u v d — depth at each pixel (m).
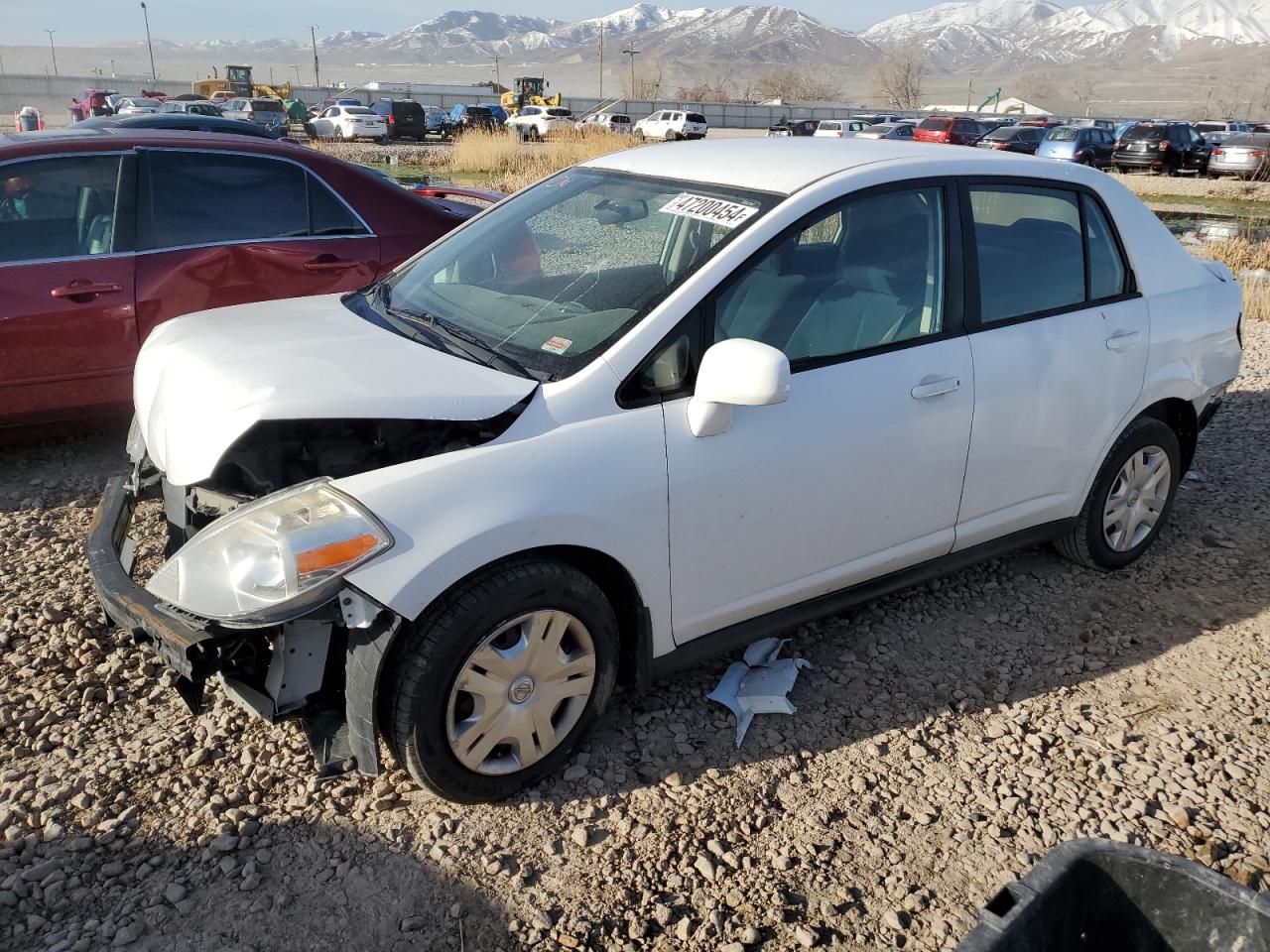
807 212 3.06
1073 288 3.78
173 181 5.03
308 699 2.63
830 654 3.64
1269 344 8.38
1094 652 3.70
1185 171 32.41
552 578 2.67
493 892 2.53
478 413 2.63
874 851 2.71
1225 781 3.02
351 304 3.56
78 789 2.83
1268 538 4.68
